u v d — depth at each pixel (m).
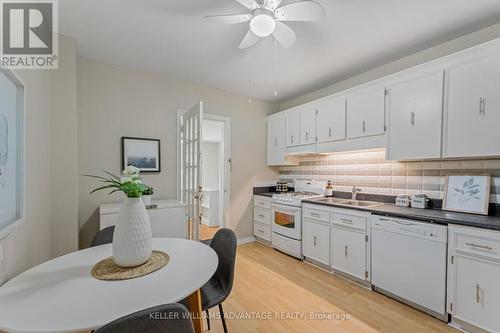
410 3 1.68
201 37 2.17
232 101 3.70
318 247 2.85
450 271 1.76
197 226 2.56
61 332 0.74
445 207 2.18
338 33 2.07
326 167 3.45
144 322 0.67
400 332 1.72
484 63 1.77
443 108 2.00
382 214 2.20
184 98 3.22
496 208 1.92
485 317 1.59
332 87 3.33
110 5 1.73
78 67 2.55
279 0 1.49
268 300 2.15
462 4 1.69
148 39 2.21
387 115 2.41
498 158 1.94
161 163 3.05
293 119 3.56
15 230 1.23
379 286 2.22
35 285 1.02
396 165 2.65
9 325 0.76
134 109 2.87
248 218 3.93
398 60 2.56
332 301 2.13
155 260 1.29
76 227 2.17
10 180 1.14
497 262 1.55
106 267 1.20
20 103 1.25
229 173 3.71
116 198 2.75
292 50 2.38
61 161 2.11
